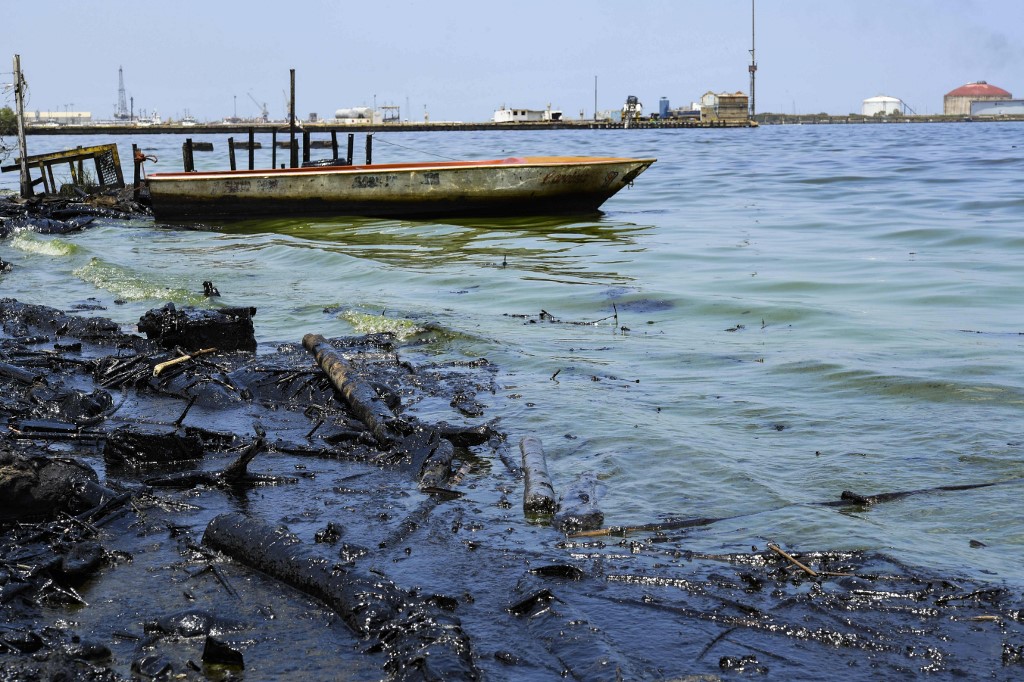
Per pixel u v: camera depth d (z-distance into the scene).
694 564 6.09
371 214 27.47
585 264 19.36
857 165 47.44
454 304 15.07
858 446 8.29
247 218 27.98
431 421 9.03
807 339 12.36
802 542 6.41
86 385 10.16
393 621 5.21
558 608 5.45
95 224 28.77
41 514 6.70
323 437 8.48
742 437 8.61
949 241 20.86
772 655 5.08
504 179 26.67
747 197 33.12
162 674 4.84
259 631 5.25
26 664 4.87
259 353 11.64
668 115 164.75
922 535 6.51
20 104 31.77
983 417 8.95
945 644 5.16
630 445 8.35
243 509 6.98
